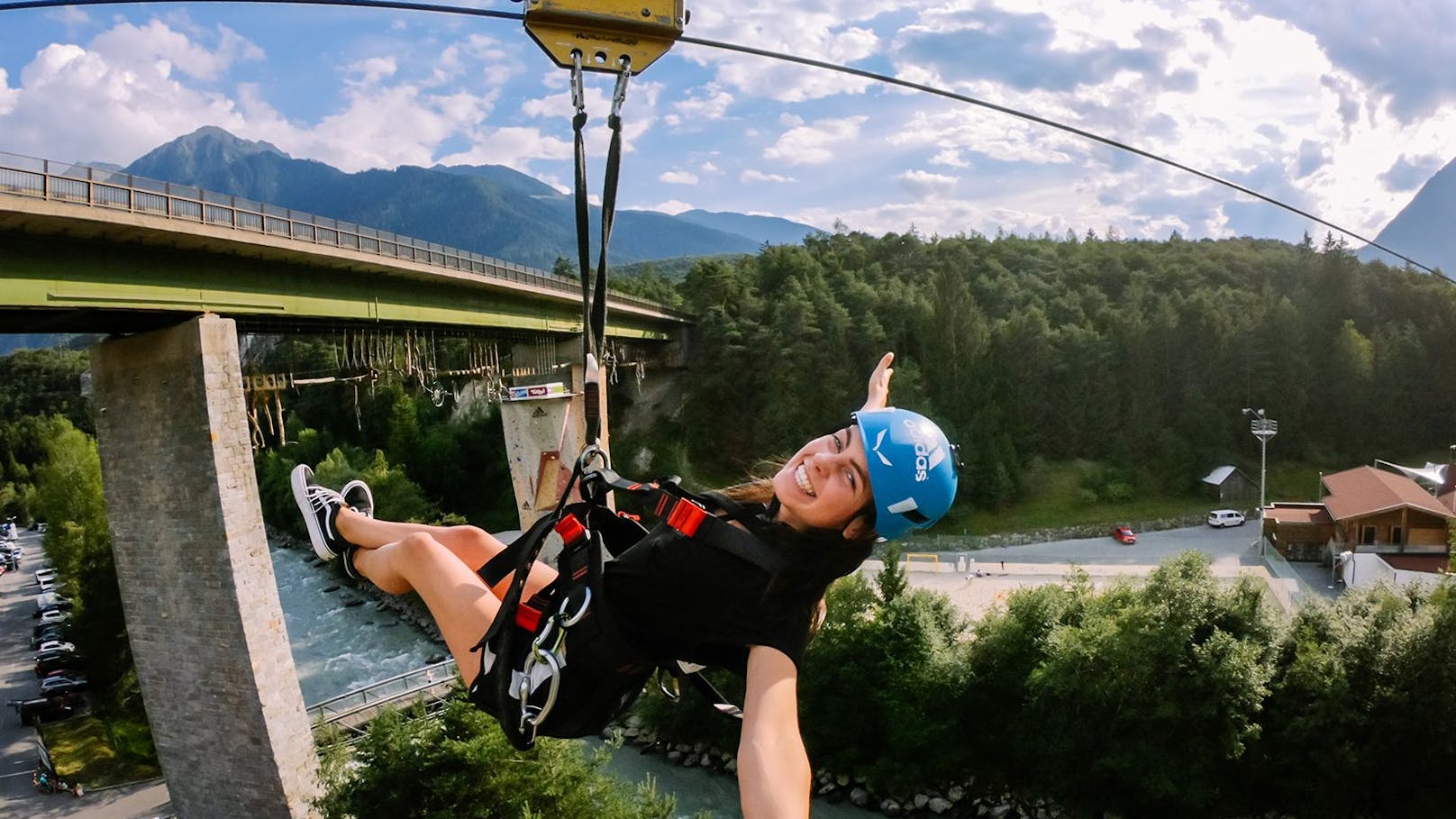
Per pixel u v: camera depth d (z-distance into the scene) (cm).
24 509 9906
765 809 204
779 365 7100
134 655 2347
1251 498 6881
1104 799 2866
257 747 2219
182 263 2280
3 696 4188
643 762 3266
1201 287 8525
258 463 8138
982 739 3086
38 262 1938
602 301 341
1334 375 7650
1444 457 7506
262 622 2230
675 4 375
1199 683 2700
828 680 3141
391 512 6178
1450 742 2716
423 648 4406
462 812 1670
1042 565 5469
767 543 272
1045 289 9112
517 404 4825
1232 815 2825
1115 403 7250
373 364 3522
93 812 2923
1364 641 2839
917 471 258
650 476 7281
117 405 2305
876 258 9838
